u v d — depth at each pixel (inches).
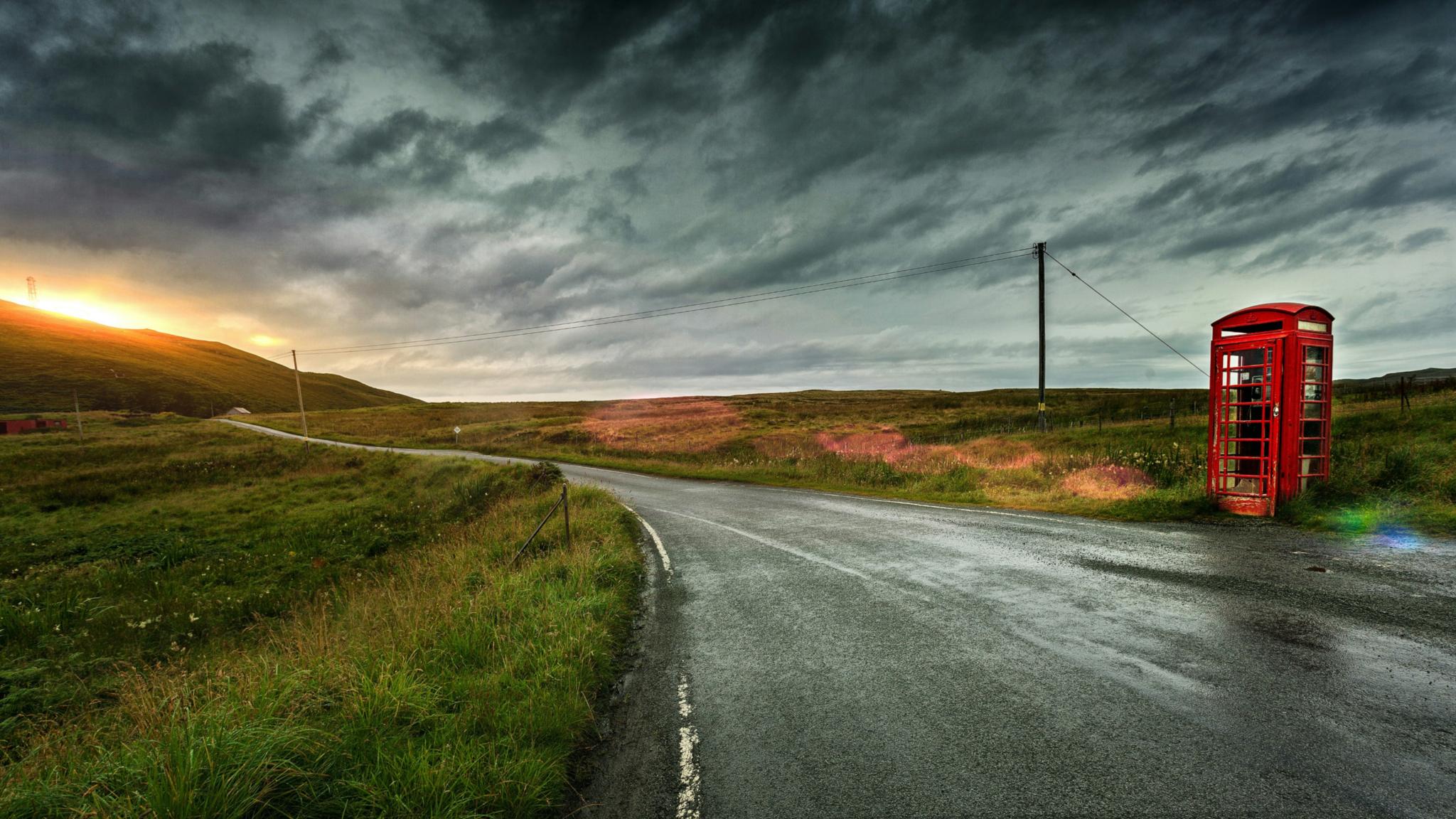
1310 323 389.7
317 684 176.6
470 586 338.0
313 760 137.3
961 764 140.6
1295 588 243.0
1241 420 408.2
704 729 168.1
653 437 1867.6
